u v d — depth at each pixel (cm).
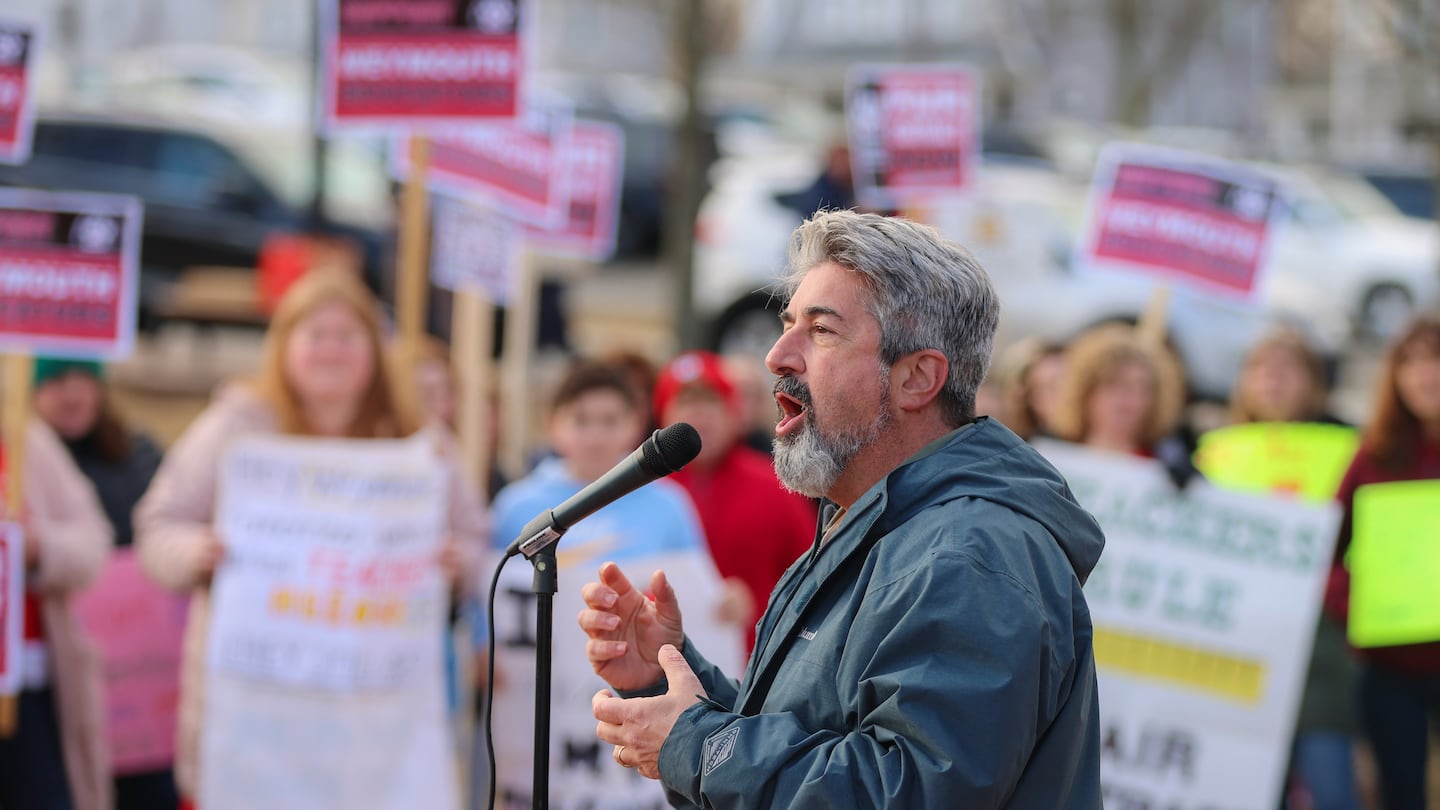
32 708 880
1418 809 988
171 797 1054
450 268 1255
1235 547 955
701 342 2291
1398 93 3834
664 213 2877
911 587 427
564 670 870
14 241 947
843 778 412
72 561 883
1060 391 1012
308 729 854
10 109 1022
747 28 4691
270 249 2231
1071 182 2450
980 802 403
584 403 880
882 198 1352
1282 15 3366
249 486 869
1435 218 2600
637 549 872
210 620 870
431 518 882
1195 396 2180
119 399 2152
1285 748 941
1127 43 3406
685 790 441
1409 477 983
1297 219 2503
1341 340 2233
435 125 1081
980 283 473
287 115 2952
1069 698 438
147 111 2503
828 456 468
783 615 480
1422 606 966
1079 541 456
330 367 883
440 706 877
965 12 4475
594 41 4512
